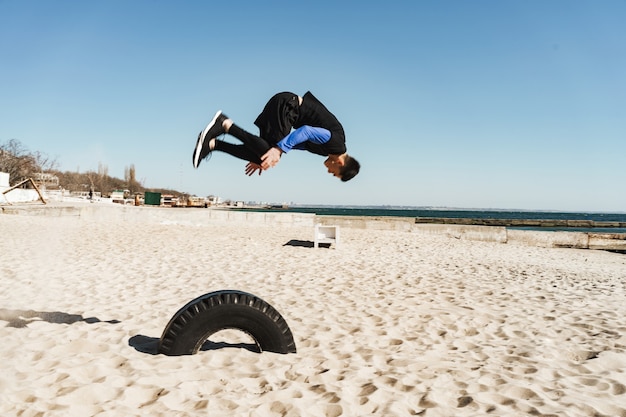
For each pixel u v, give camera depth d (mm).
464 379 4152
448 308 7156
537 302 7930
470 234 21312
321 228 15539
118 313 6082
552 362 4789
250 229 20312
